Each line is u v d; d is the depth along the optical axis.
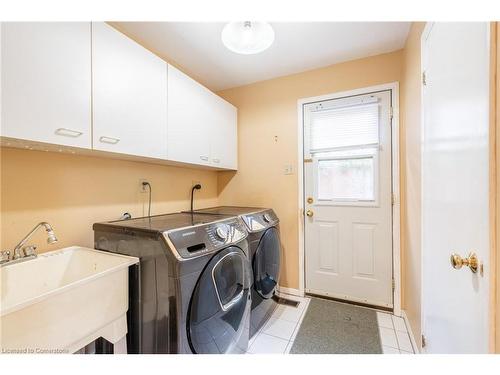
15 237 1.14
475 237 0.73
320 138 2.27
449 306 0.94
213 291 1.21
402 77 1.92
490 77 0.63
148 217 1.72
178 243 1.11
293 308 2.10
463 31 0.82
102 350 1.21
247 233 1.63
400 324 1.85
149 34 1.72
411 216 1.63
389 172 2.03
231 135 2.47
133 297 1.16
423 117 1.29
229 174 2.69
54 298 0.80
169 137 1.62
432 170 1.15
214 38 1.78
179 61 2.12
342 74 2.17
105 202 1.55
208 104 2.08
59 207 1.31
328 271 2.26
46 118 0.96
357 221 2.15
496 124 0.61
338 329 1.79
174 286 1.05
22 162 1.16
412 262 1.62
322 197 2.28
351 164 2.18
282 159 2.43
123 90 1.29
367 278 2.12
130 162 1.74
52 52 0.98
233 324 1.36
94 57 1.14
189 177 2.34
